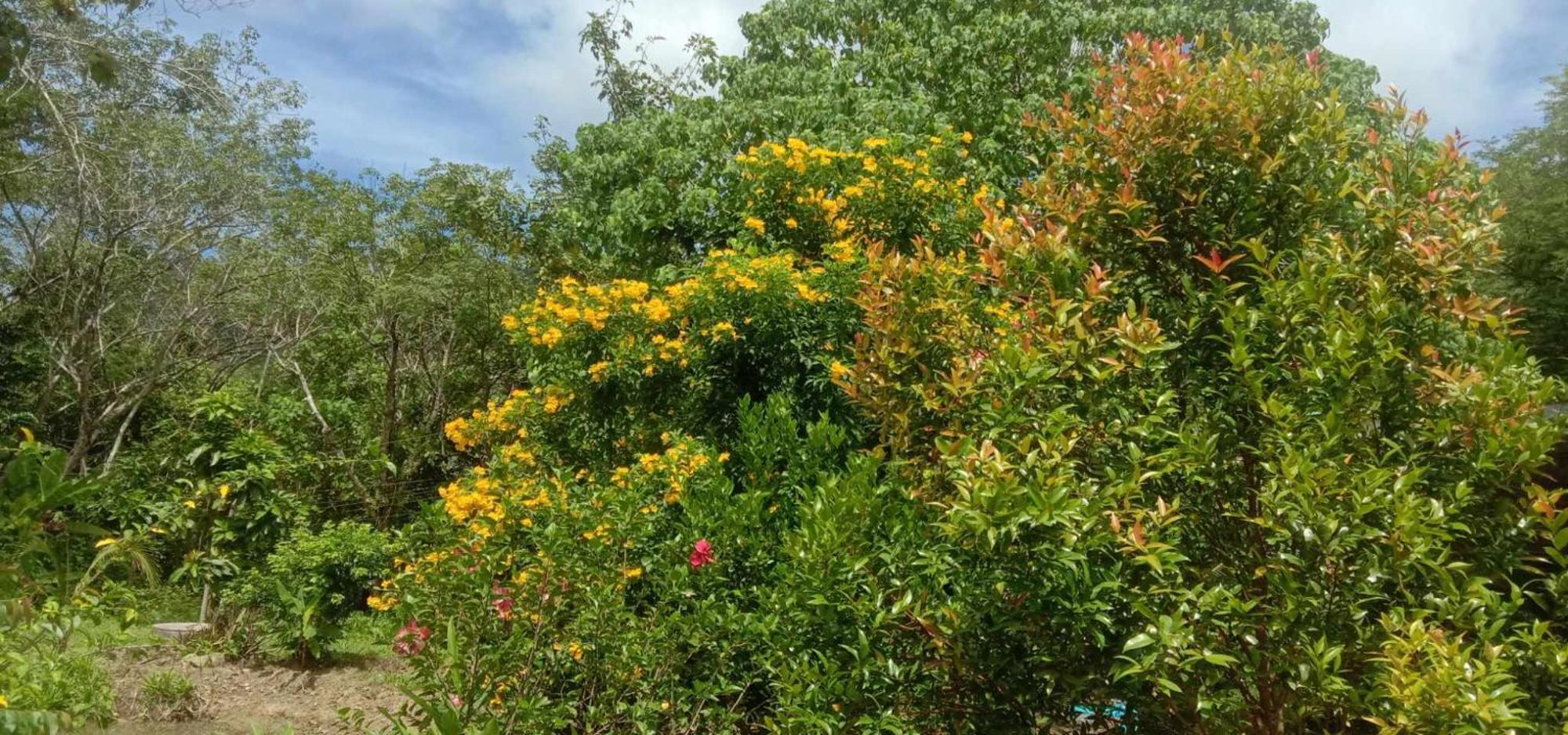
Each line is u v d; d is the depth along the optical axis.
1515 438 2.51
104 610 3.79
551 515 4.04
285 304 16.73
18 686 3.30
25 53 3.42
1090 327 2.75
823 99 10.68
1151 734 2.60
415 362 17.39
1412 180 2.83
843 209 7.57
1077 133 3.21
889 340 3.17
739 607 4.19
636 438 6.33
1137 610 2.32
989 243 3.40
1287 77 2.93
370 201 16.88
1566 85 16.91
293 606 7.72
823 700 2.97
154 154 13.87
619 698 3.96
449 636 3.29
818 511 3.16
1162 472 2.42
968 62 11.04
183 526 6.67
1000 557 2.50
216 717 6.19
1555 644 2.26
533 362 6.80
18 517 2.29
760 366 6.16
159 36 12.37
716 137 11.05
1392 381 2.57
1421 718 2.04
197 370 17.55
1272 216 2.92
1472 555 2.57
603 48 14.00
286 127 15.96
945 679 2.84
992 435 2.63
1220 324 2.79
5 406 15.30
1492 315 2.63
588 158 12.17
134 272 15.07
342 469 13.27
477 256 15.99
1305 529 2.24
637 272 11.09
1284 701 2.38
